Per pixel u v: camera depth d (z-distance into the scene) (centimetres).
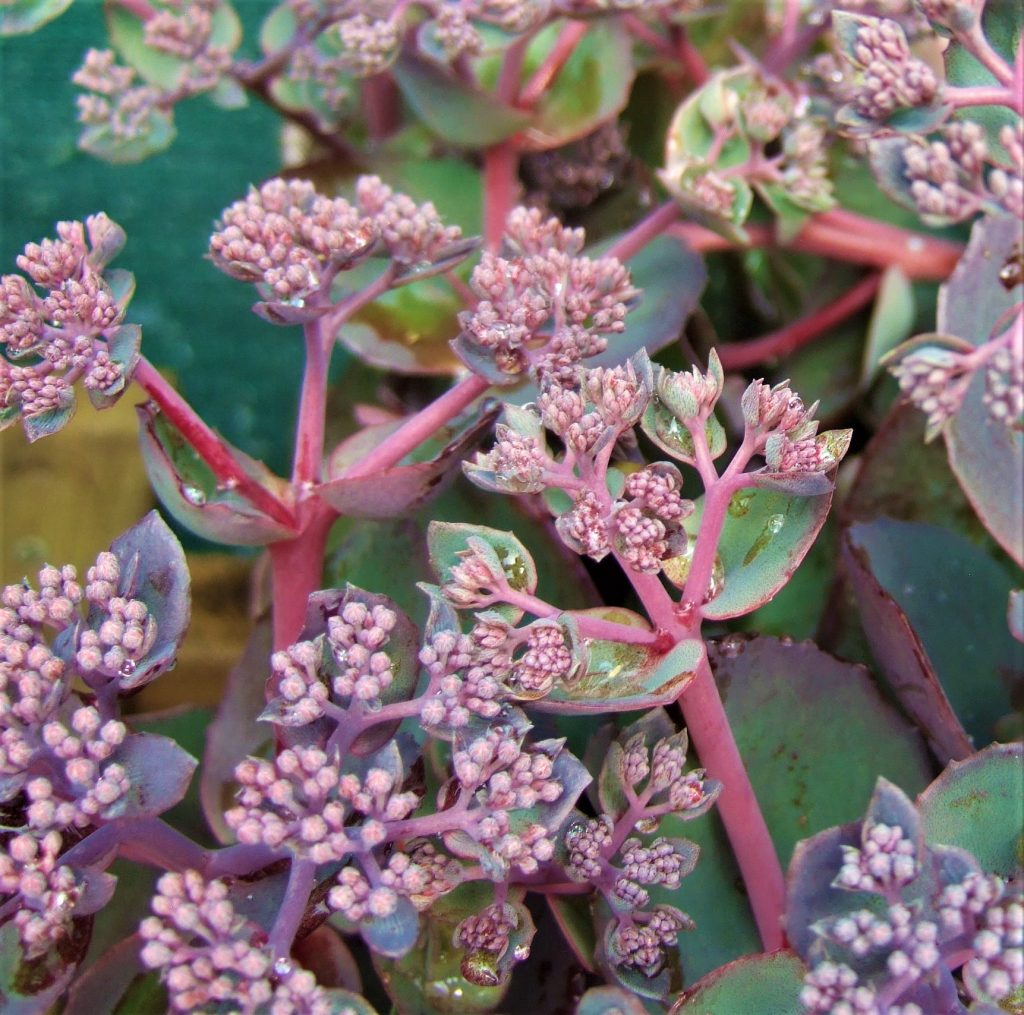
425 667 30
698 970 31
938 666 34
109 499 43
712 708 30
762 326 42
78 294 30
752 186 38
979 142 29
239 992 27
